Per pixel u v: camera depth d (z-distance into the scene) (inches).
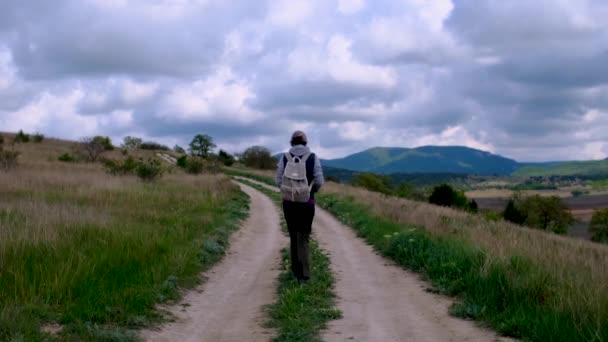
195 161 1844.2
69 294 240.2
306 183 320.8
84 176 954.1
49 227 356.5
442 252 396.2
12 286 237.5
